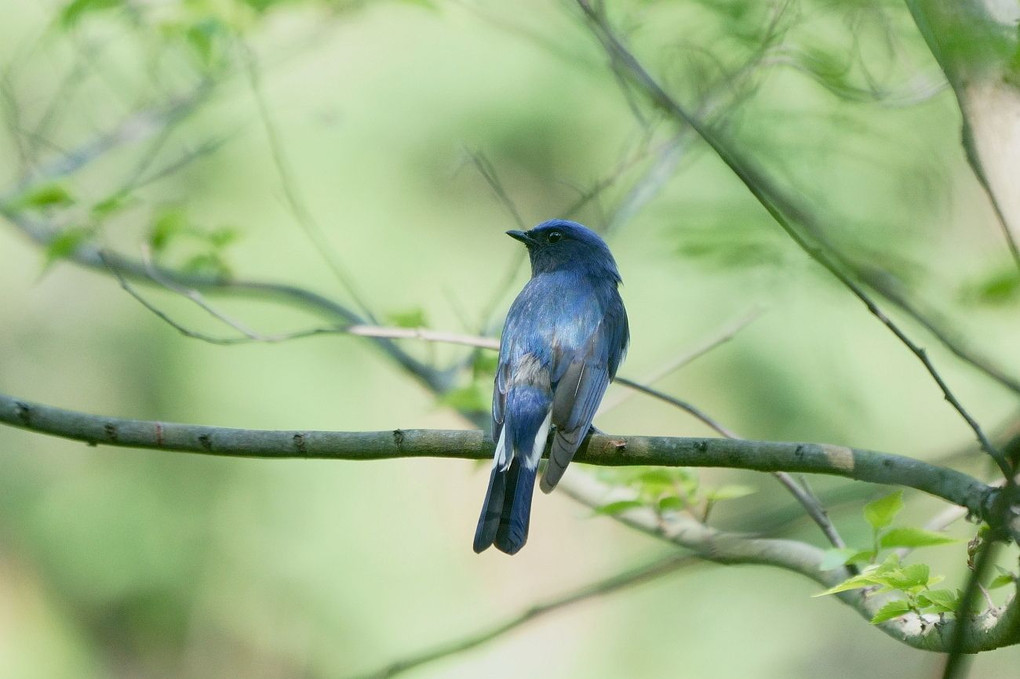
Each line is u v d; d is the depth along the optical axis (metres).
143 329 16.22
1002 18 5.60
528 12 10.62
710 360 15.08
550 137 15.94
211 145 11.15
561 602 7.58
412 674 16.62
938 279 8.89
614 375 8.35
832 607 16.84
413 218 15.92
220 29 10.04
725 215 9.14
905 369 13.67
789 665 16.53
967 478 5.95
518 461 7.59
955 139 9.59
